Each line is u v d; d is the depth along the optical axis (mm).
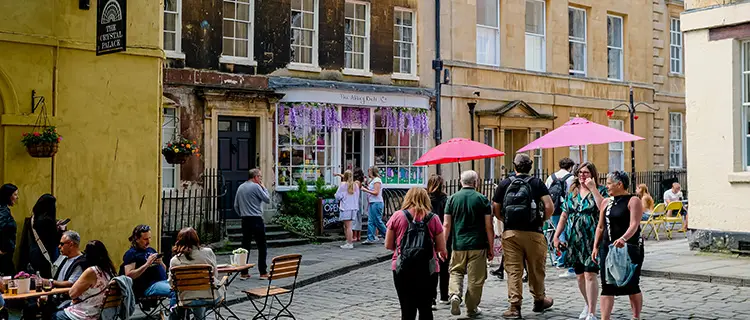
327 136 20078
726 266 13359
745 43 15031
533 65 24906
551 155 25078
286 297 11898
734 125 14961
